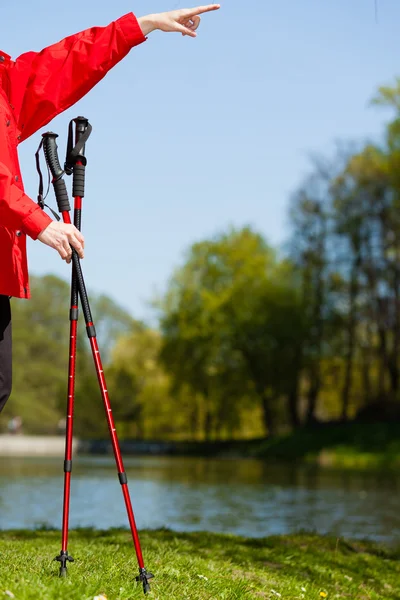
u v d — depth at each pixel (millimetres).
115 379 83625
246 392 60281
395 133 44250
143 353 83750
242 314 56938
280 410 64938
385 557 10328
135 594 4766
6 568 5316
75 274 4875
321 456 45094
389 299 49156
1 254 4777
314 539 10844
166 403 77000
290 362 55312
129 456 59594
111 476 33750
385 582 8672
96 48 5047
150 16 5117
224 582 6129
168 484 28266
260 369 57031
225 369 58969
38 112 5020
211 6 5148
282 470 38312
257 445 55938
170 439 83062
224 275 59625
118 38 5082
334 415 65938
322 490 25531
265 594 6258
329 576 8453
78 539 9867
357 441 45438
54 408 102250
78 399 85125
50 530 11211
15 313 112500
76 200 5109
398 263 48031
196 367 59531
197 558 7824
